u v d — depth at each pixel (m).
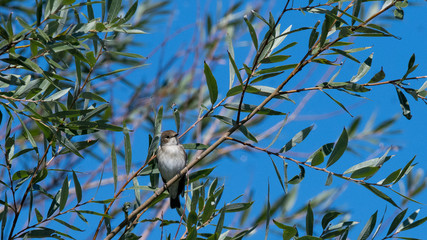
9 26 7.90
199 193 10.05
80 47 8.61
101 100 9.21
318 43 9.16
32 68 8.20
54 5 8.20
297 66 9.16
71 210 8.79
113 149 9.38
